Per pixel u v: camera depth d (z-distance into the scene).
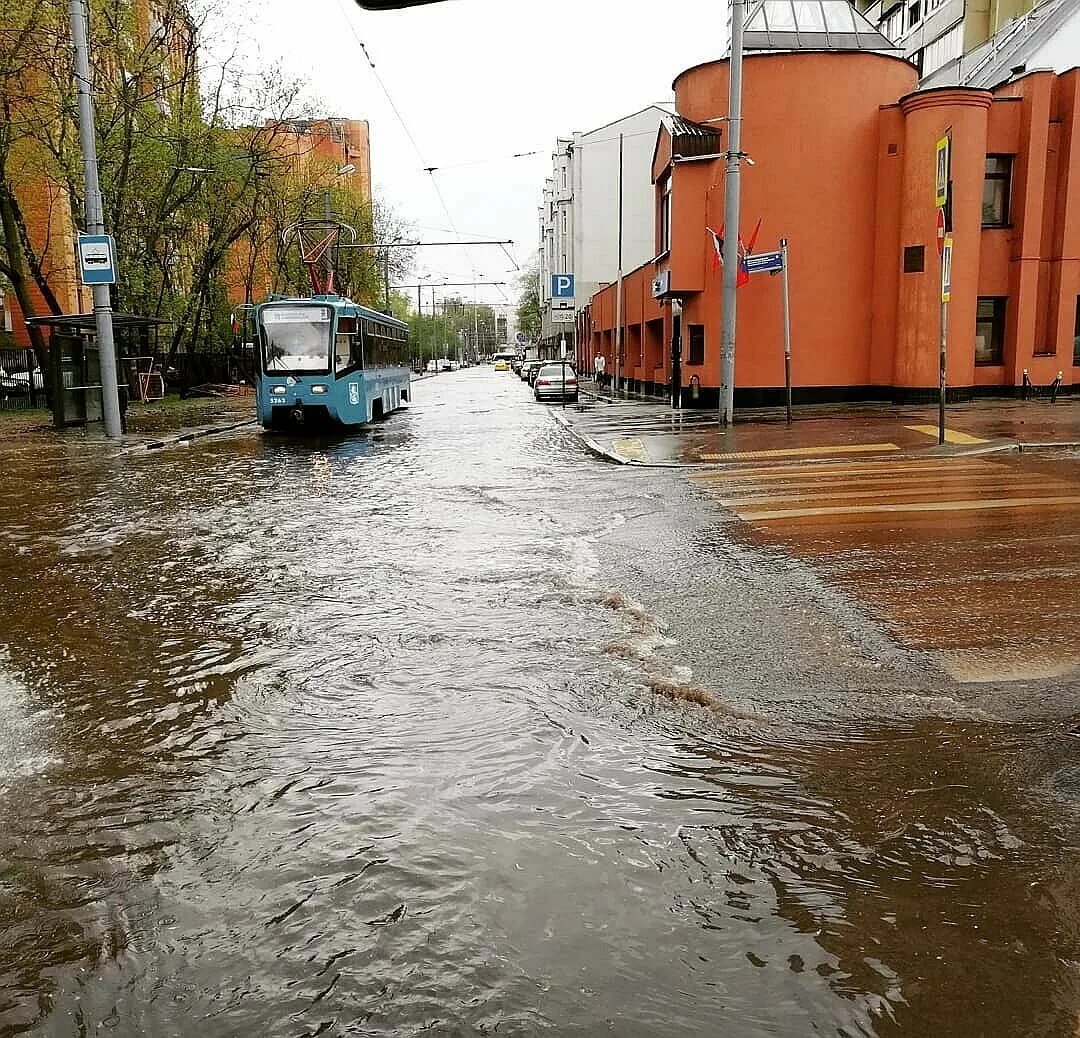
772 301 26.98
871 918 3.42
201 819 4.24
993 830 4.00
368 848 3.96
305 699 5.67
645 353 36.59
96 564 9.45
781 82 26.36
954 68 41.47
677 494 13.12
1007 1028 2.88
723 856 3.85
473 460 18.02
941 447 16.47
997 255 26.72
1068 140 25.98
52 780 4.66
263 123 37.44
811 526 10.49
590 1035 2.87
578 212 65.38
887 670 5.93
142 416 30.77
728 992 3.05
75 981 3.19
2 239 37.34
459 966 3.21
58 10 27.33
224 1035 2.92
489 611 7.44
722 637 6.66
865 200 26.80
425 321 130.25
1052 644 6.35
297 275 52.19
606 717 5.27
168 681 6.04
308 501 13.28
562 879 3.70
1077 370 27.12
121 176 31.95
